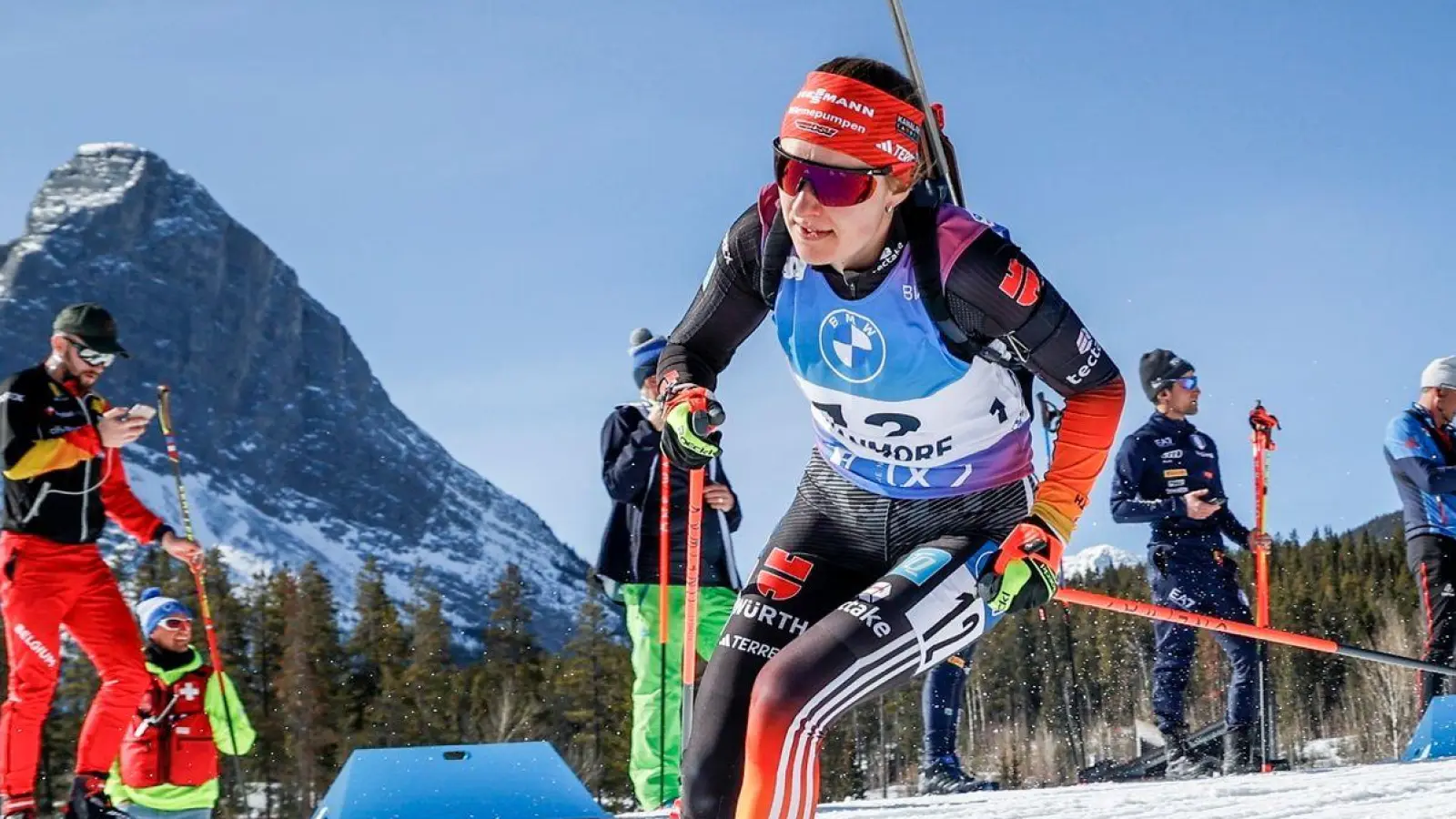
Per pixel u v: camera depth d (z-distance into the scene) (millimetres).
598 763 30188
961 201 2467
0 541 4688
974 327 2248
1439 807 3461
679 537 5410
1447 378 6734
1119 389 2328
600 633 32844
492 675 34594
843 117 2133
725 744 2270
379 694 35281
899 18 2441
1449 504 6715
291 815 30906
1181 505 6164
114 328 4758
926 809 4336
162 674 5105
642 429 5473
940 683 5703
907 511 2520
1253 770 6125
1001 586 2240
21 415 4539
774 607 2445
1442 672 5133
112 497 5211
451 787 3906
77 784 4676
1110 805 4074
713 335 2533
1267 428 6254
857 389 2381
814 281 2307
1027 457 2531
